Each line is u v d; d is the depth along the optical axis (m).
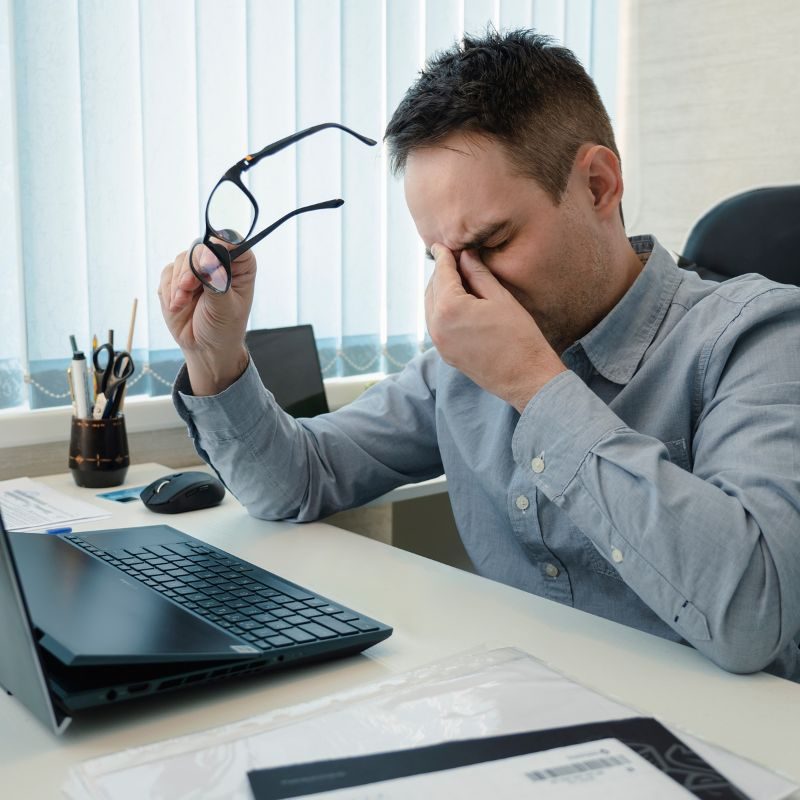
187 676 0.63
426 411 1.24
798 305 0.92
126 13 1.54
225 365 1.07
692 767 0.51
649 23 2.29
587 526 0.80
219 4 1.66
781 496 0.78
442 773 0.51
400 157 0.95
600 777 0.50
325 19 1.82
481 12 2.11
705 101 2.21
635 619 0.98
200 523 1.14
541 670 0.66
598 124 0.98
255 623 0.72
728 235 1.50
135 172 1.58
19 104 1.45
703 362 0.94
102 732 0.60
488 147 0.89
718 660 0.71
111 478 1.35
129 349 1.43
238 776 0.52
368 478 1.21
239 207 1.73
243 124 1.72
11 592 0.57
